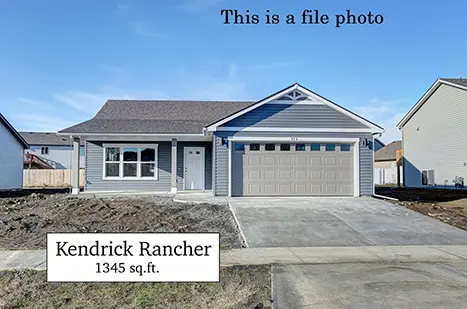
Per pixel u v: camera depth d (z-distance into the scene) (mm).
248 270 6016
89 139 16891
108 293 5051
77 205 11578
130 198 13422
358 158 14094
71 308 4555
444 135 21547
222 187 13852
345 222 9781
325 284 5250
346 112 14109
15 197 15773
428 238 8453
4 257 6703
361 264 6391
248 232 8789
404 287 5117
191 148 17750
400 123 26047
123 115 19375
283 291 4941
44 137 41969
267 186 13953
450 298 4660
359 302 4527
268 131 14008
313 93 14023
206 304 4664
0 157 19844
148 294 5016
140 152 17500
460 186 20078
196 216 10258
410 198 15055
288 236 8523
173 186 15836
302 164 14094
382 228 9258
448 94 21203
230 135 13930
